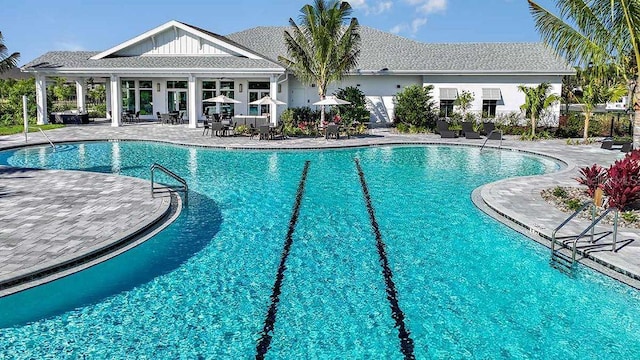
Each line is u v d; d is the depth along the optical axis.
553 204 13.70
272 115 32.16
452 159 23.83
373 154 25.02
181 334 7.10
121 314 7.67
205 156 23.28
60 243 9.62
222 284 8.80
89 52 39.25
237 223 12.51
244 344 6.86
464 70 36.44
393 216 13.37
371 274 9.34
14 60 38.81
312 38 32.41
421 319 7.64
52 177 16.16
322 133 31.36
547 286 8.83
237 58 34.91
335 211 13.84
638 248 10.02
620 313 7.86
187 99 40.28
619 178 12.95
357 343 6.93
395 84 38.44
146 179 17.55
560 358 6.64
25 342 6.84
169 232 11.60
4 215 11.50
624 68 15.22
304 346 6.83
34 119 38.56
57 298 8.20
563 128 33.25
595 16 14.39
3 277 7.97
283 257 10.16
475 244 11.04
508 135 34.44
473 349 6.83
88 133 30.23
